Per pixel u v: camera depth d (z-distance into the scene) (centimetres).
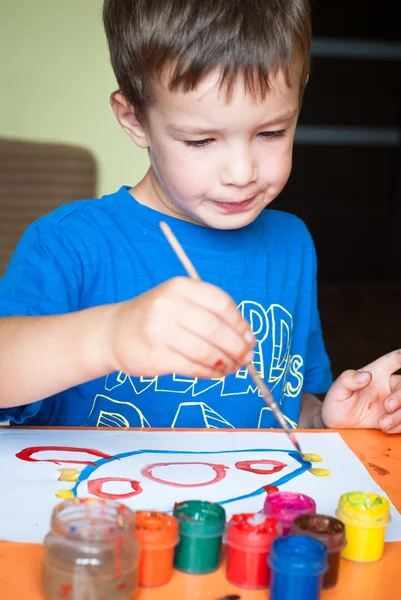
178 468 78
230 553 59
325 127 412
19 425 92
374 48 407
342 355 312
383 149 420
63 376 80
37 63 179
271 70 84
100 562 54
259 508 70
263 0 86
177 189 93
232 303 72
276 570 55
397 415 92
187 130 87
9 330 84
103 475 75
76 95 183
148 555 57
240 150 88
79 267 106
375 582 60
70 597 54
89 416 106
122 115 102
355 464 82
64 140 185
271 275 117
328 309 376
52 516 57
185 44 84
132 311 74
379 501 65
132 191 115
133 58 92
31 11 176
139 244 109
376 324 357
